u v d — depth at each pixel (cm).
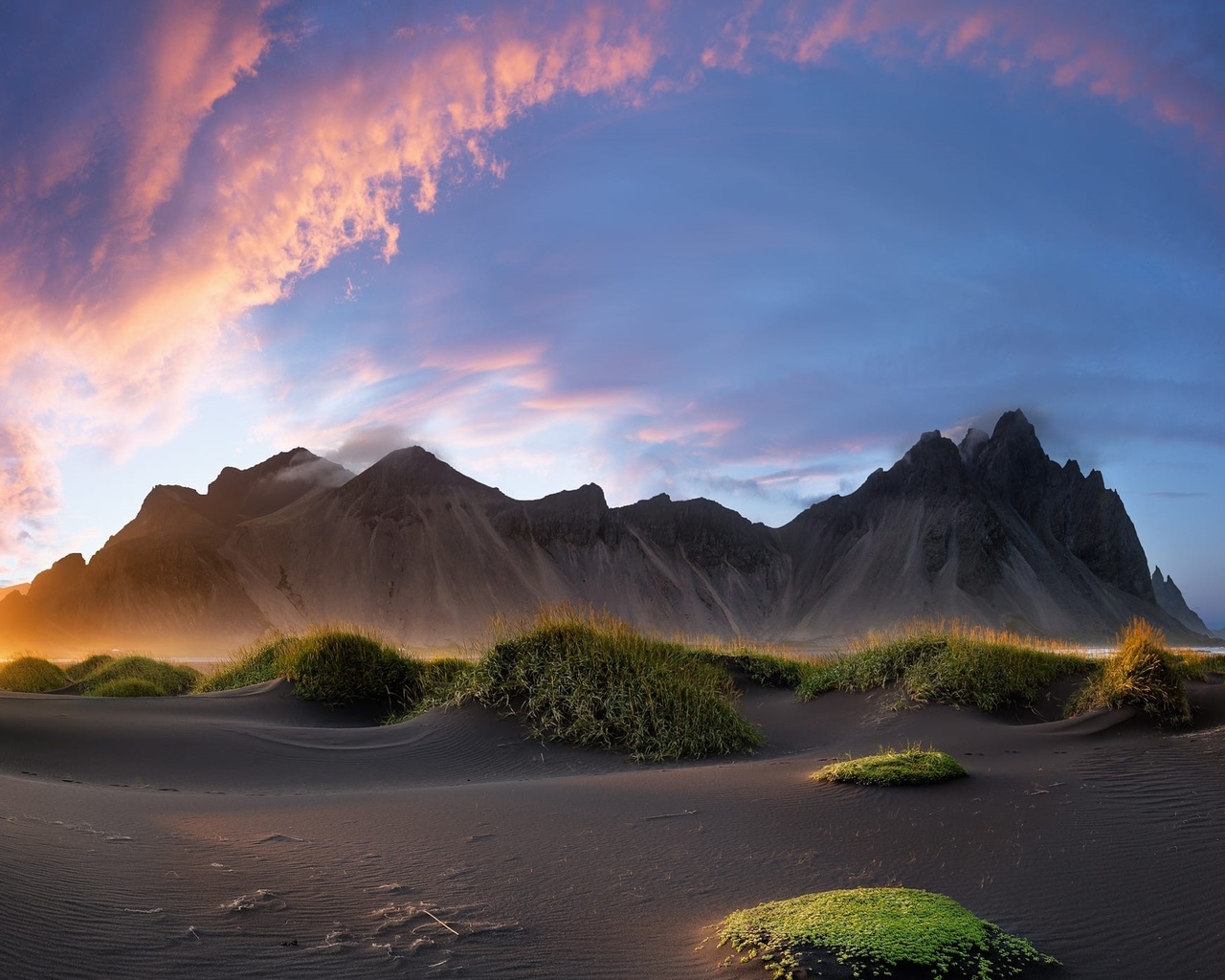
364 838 800
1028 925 575
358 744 1503
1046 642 2039
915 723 1588
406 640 18950
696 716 1537
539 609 1900
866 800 955
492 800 1015
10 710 1523
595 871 708
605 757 1431
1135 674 1457
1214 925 575
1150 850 747
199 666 3706
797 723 1766
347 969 468
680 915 600
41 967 416
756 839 812
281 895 587
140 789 1116
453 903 606
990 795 955
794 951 484
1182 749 1165
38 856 581
